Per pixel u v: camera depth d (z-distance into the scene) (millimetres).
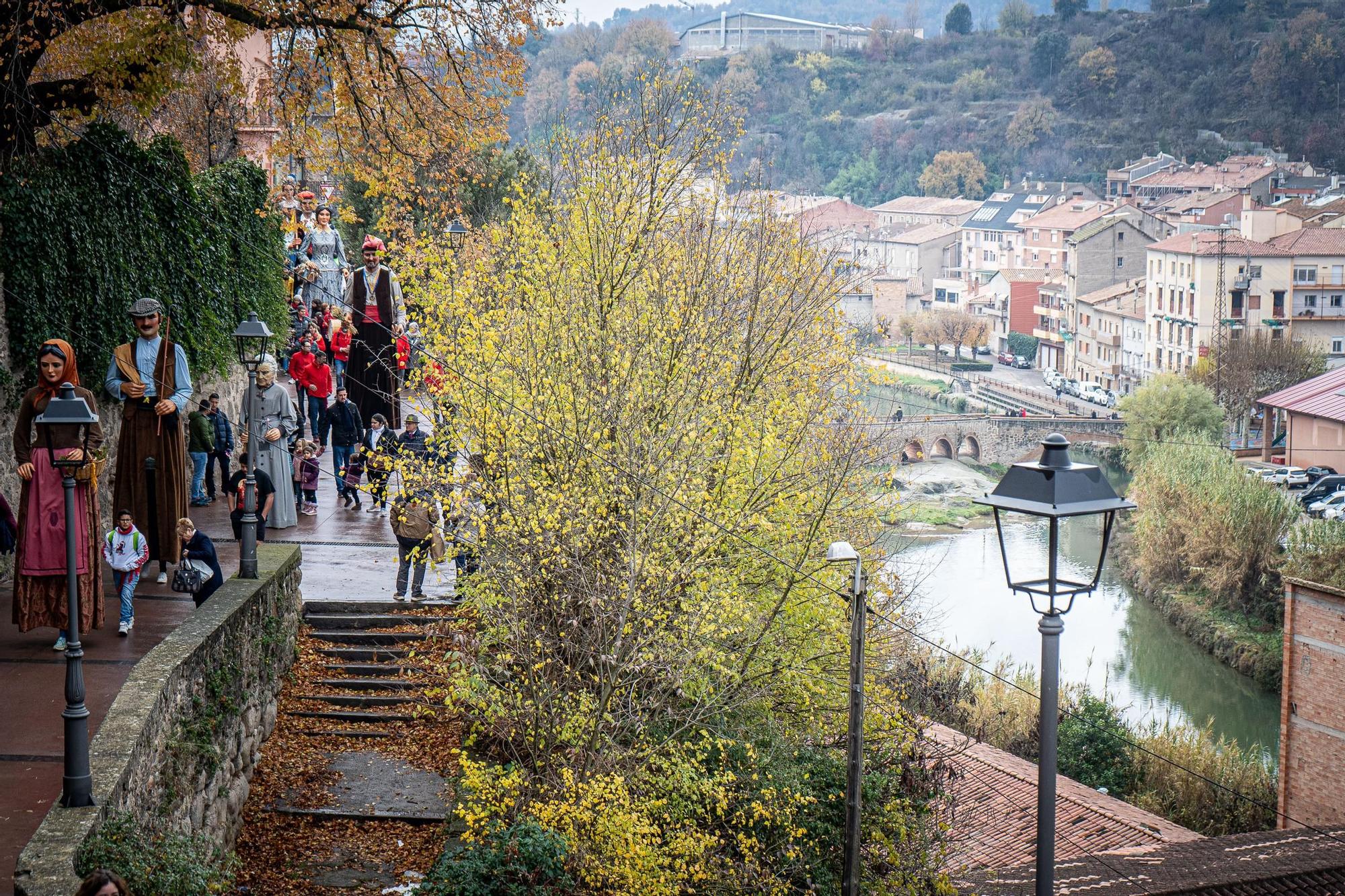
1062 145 192875
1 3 16594
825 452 18141
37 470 13047
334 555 20156
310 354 23719
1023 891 22984
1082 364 123000
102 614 13633
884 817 16703
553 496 15117
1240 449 80750
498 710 14617
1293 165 161875
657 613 14898
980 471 87438
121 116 26297
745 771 15906
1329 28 192250
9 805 10523
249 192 24188
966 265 155750
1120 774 36094
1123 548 64938
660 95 19906
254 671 15594
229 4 18375
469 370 16594
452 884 12781
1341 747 33000
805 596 16828
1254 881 24625
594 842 13414
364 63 20688
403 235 23672
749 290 19297
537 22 21312
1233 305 98375
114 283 18859
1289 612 34250
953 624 52438
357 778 15625
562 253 18578
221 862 12828
